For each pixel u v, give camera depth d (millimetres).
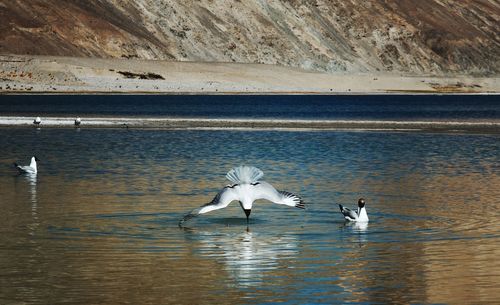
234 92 137375
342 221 23531
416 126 61875
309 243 20516
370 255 19172
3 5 163625
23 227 22422
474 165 37812
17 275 17406
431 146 46781
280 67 162875
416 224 23109
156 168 36281
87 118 67188
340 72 190625
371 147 46219
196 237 21188
